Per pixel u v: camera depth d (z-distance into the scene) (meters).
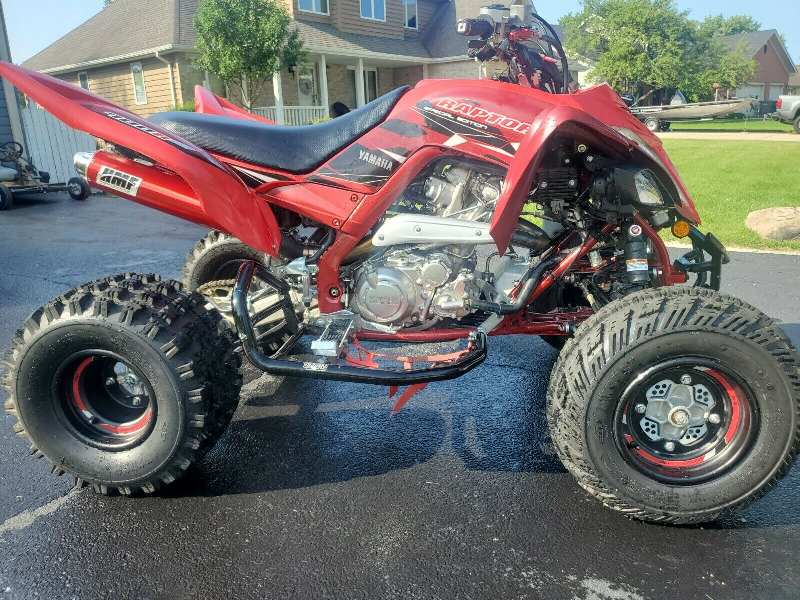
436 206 3.02
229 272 4.38
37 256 7.77
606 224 3.03
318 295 3.07
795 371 2.42
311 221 3.16
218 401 2.89
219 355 2.89
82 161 3.03
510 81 3.25
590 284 3.24
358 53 22.58
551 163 2.92
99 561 2.46
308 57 22.55
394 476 3.05
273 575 2.38
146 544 2.56
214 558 2.47
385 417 3.66
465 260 3.04
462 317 3.17
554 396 2.60
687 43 38.66
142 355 2.66
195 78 20.36
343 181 2.94
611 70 34.88
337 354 2.93
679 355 2.43
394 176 2.90
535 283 3.01
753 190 10.85
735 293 5.66
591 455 2.51
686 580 2.32
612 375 2.44
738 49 50.59
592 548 2.50
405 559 2.45
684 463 2.58
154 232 9.32
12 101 15.07
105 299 2.70
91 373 2.90
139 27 22.02
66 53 24.44
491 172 2.90
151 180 2.96
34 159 15.42
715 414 2.57
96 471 2.80
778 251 7.21
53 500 2.88
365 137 2.93
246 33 17.62
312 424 3.58
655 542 2.53
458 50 25.34
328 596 2.27
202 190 2.77
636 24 34.84
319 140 2.98
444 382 4.14
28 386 2.75
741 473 2.50
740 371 2.43
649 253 3.17
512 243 3.16
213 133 3.04
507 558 2.45
